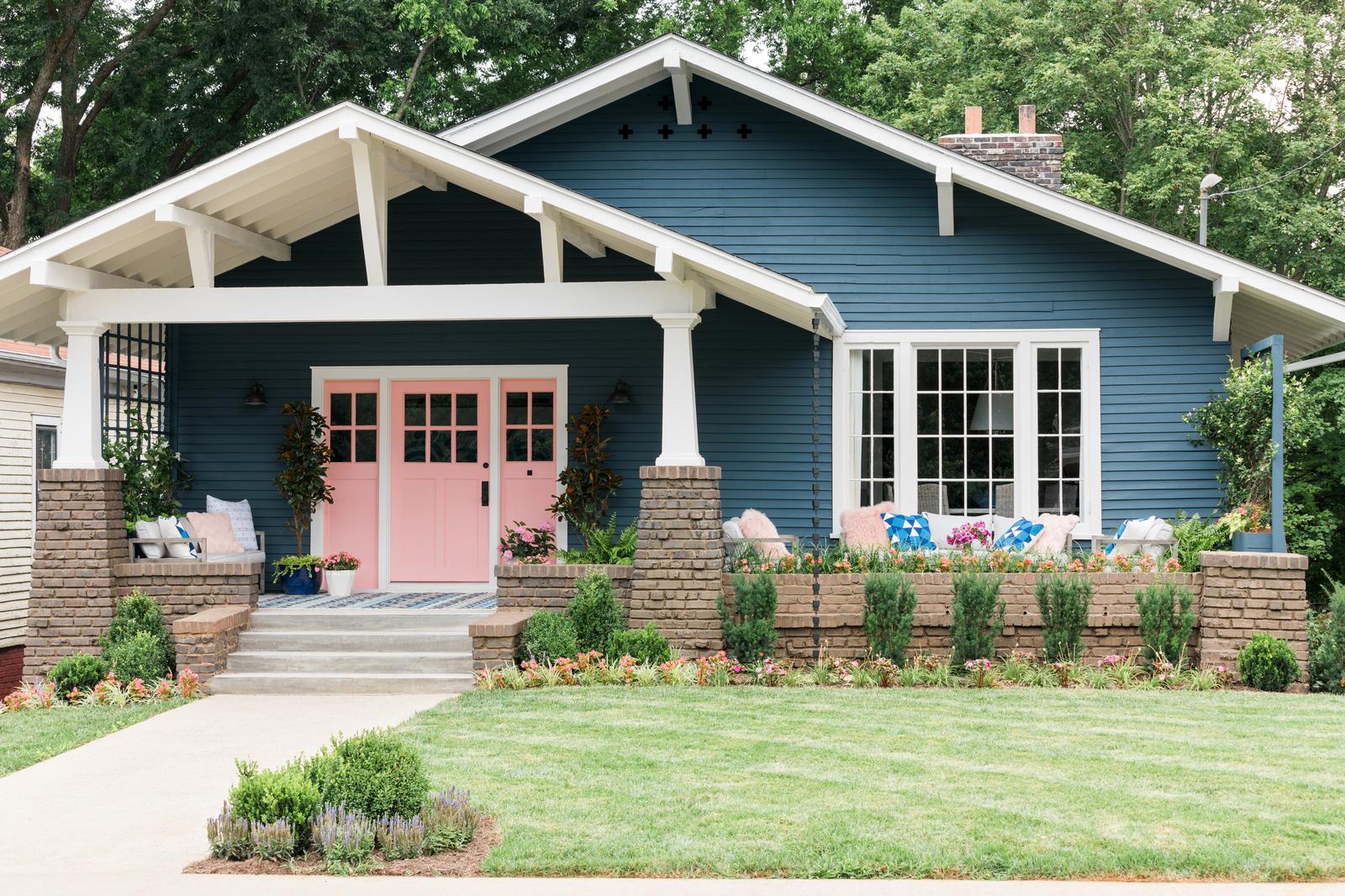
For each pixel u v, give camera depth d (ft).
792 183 44.68
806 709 30.94
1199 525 39.81
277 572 44.80
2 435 52.11
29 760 27.32
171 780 25.32
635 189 45.27
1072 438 43.16
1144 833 20.68
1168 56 75.92
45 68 82.89
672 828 21.09
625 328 45.50
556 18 80.79
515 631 35.76
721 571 37.01
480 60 79.56
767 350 44.47
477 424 46.62
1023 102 79.15
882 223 44.19
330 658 36.19
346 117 36.19
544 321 45.80
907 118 78.38
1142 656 36.65
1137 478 42.70
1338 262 73.67
